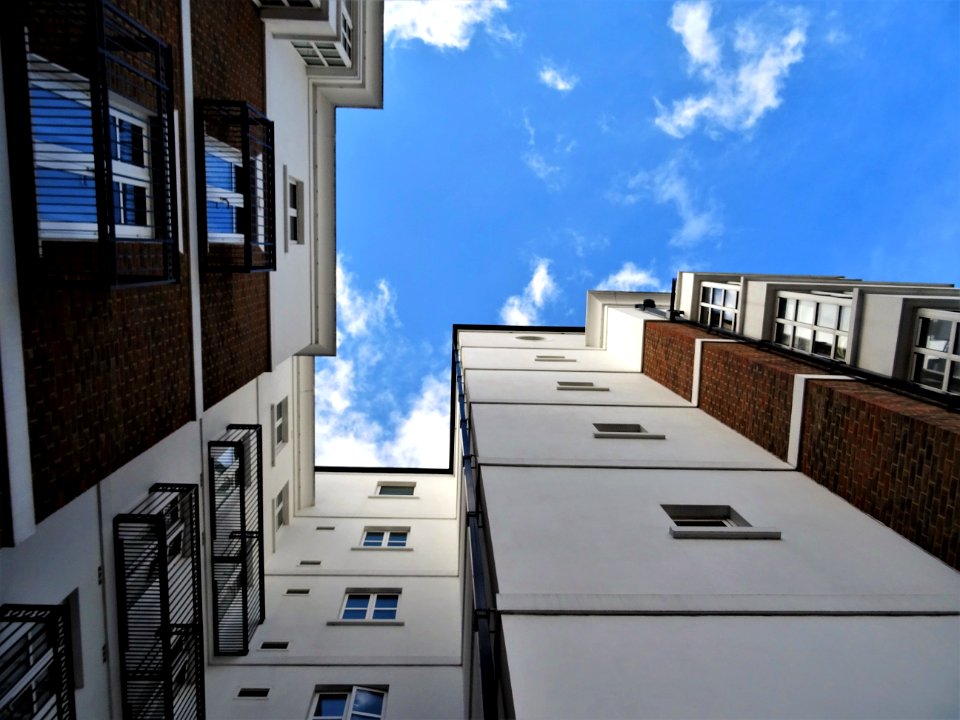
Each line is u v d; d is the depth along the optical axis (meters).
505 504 10.32
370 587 19.19
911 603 7.63
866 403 9.92
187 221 10.38
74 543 7.88
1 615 6.50
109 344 7.97
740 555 8.78
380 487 26.64
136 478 9.52
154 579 10.12
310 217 18.89
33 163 6.09
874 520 9.62
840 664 6.70
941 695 6.33
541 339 28.58
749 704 6.13
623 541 9.15
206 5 11.14
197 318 10.77
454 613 18.08
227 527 14.30
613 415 15.72
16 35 5.87
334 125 19.70
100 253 6.50
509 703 6.46
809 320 13.83
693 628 7.21
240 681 14.52
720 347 15.56
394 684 15.06
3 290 5.84
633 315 22.92
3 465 5.85
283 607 17.81
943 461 8.27
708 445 13.41
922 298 10.63
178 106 10.00
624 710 6.02
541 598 7.65
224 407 13.71
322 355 21.02
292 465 22.73
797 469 11.86
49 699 7.38
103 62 6.50
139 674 8.99
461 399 21.17
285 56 15.93
